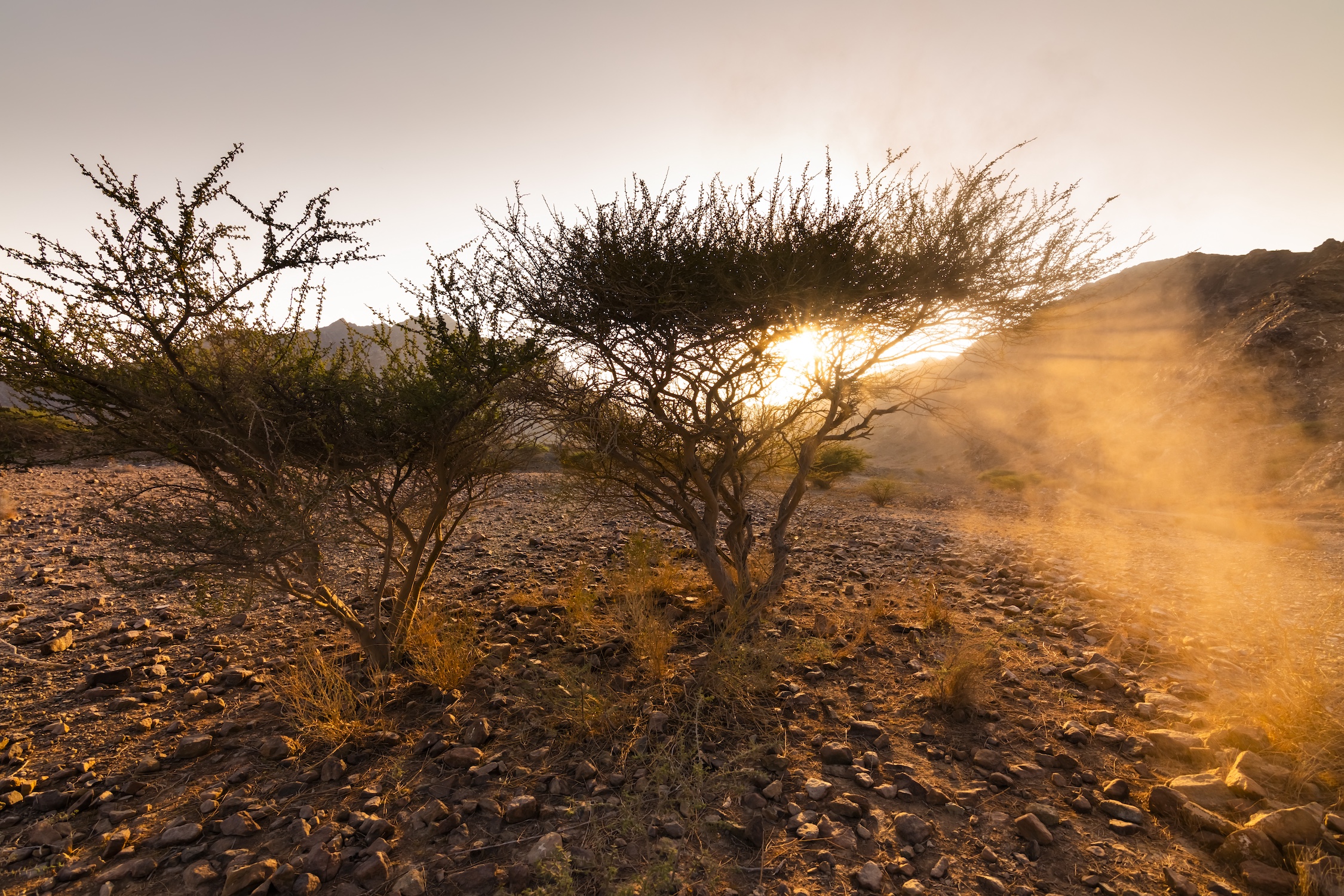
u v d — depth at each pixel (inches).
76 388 125.6
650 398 188.7
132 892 98.9
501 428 185.2
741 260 159.8
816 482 838.5
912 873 102.4
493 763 131.3
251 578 146.3
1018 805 122.1
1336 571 349.4
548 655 187.8
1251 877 99.7
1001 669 184.4
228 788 127.5
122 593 265.4
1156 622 236.1
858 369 196.2
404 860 105.3
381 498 172.1
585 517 458.3
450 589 276.7
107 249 118.1
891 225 174.6
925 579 300.0
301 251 132.3
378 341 166.7
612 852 104.5
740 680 158.9
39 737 148.5
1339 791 118.0
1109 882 101.3
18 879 101.8
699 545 218.7
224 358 136.3
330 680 159.3
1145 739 142.3
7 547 353.1
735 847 109.0
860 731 148.9
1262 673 180.4
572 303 167.9
